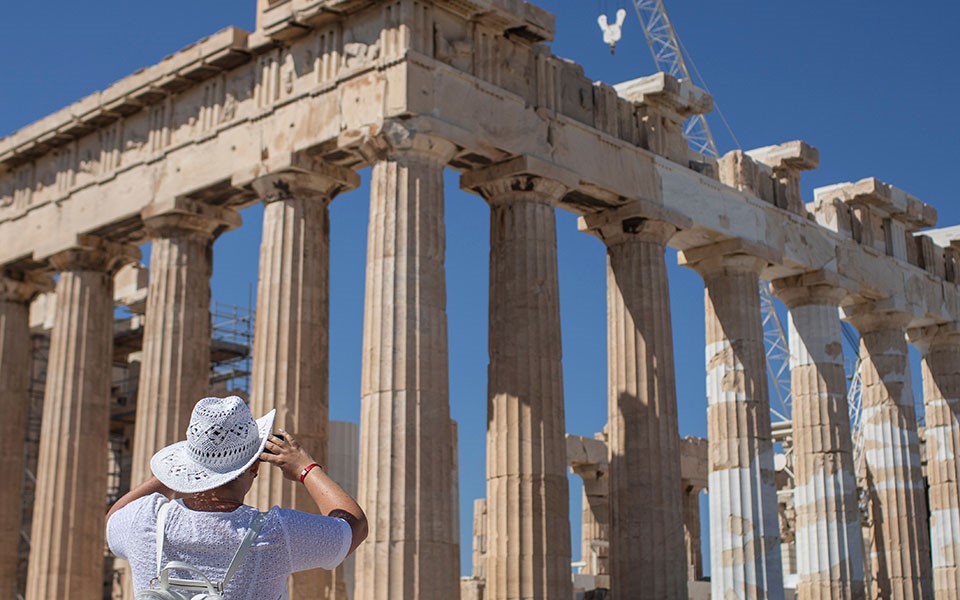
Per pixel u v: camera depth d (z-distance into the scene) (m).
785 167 39.03
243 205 32.56
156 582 5.67
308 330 28.98
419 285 26.97
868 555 55.06
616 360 33.09
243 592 5.71
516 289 29.59
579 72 32.41
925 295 44.75
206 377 32.28
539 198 30.14
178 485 5.88
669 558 31.67
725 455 35.38
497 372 29.50
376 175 27.75
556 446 29.03
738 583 34.56
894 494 42.62
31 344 49.00
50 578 33.41
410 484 25.94
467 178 30.42
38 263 36.84
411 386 26.39
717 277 36.50
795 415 39.78
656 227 33.47
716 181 35.66
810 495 39.03
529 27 29.86
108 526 5.99
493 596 28.48
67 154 35.75
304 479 6.32
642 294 33.00
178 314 31.91
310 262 29.38
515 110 29.75
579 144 31.39
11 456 37.12
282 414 28.28
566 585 28.61
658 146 34.25
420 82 27.59
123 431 51.31
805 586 38.78
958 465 45.41
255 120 30.31
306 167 29.17
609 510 32.69
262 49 30.50
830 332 39.78
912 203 43.75
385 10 28.19
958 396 45.91
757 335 36.22
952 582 44.50
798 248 38.56
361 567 25.94
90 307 35.19
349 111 28.30
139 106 33.53
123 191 33.59
